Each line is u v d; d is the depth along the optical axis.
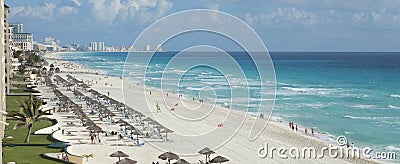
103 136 72.81
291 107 112.88
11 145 62.66
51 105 107.50
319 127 87.62
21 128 75.00
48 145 62.78
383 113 105.69
